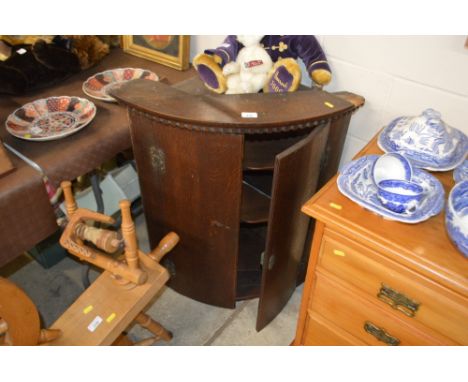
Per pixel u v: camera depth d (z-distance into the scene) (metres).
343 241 0.92
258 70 1.25
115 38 1.68
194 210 1.25
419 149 1.02
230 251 1.31
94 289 1.11
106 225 1.64
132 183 1.71
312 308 1.15
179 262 1.46
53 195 1.13
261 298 1.33
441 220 0.89
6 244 1.08
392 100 1.25
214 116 1.02
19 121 1.24
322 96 1.14
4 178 1.05
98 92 1.41
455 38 1.06
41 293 1.61
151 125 1.11
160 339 1.44
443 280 0.79
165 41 1.56
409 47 1.14
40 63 1.41
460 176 0.97
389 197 0.87
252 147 1.32
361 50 1.23
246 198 1.43
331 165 1.30
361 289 0.98
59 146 1.17
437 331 0.90
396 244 0.84
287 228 1.21
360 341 1.09
